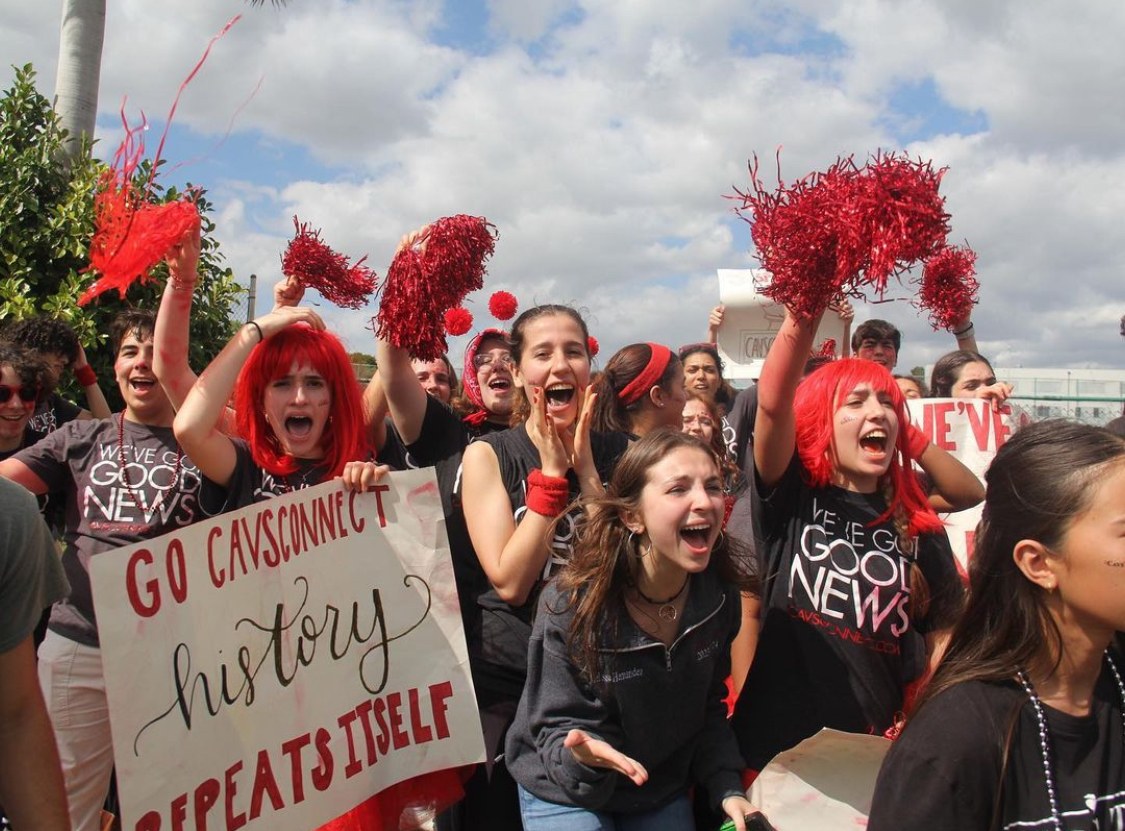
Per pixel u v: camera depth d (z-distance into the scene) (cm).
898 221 185
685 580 234
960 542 390
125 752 201
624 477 233
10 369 359
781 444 245
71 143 595
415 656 254
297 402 264
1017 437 160
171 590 214
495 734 259
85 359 461
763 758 244
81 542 304
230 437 271
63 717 293
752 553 257
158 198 525
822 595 244
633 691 225
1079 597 145
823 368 260
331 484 250
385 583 255
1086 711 153
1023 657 152
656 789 234
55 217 528
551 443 249
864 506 252
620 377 350
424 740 252
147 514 305
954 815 145
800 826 222
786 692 245
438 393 487
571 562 232
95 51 622
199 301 581
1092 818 144
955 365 457
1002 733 146
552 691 229
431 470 264
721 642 241
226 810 216
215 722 218
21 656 159
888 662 242
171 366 274
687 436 234
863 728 237
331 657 242
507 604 263
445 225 262
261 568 233
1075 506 144
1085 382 1089
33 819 160
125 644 204
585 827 224
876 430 244
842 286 204
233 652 224
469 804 264
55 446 320
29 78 555
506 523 260
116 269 228
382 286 273
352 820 247
